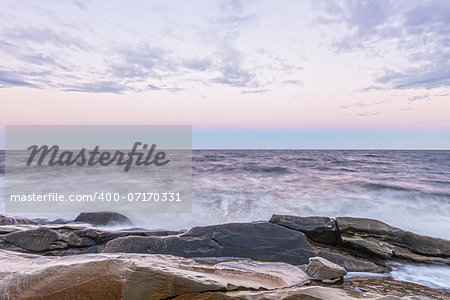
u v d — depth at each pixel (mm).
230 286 3367
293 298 3262
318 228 7090
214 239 6406
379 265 6230
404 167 27719
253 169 26000
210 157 46094
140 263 3223
